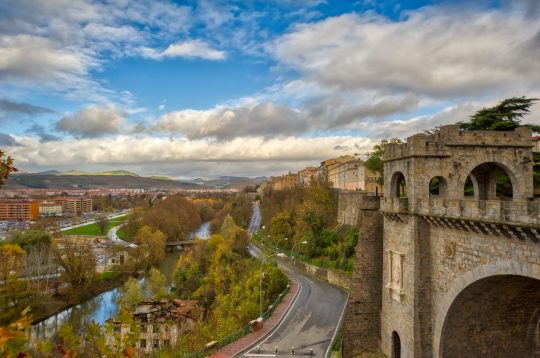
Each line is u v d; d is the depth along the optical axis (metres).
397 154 41.97
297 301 70.56
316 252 99.88
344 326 47.84
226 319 67.88
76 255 116.44
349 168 145.25
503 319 35.59
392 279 42.41
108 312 96.56
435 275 36.06
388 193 44.59
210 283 94.94
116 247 140.50
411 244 37.75
